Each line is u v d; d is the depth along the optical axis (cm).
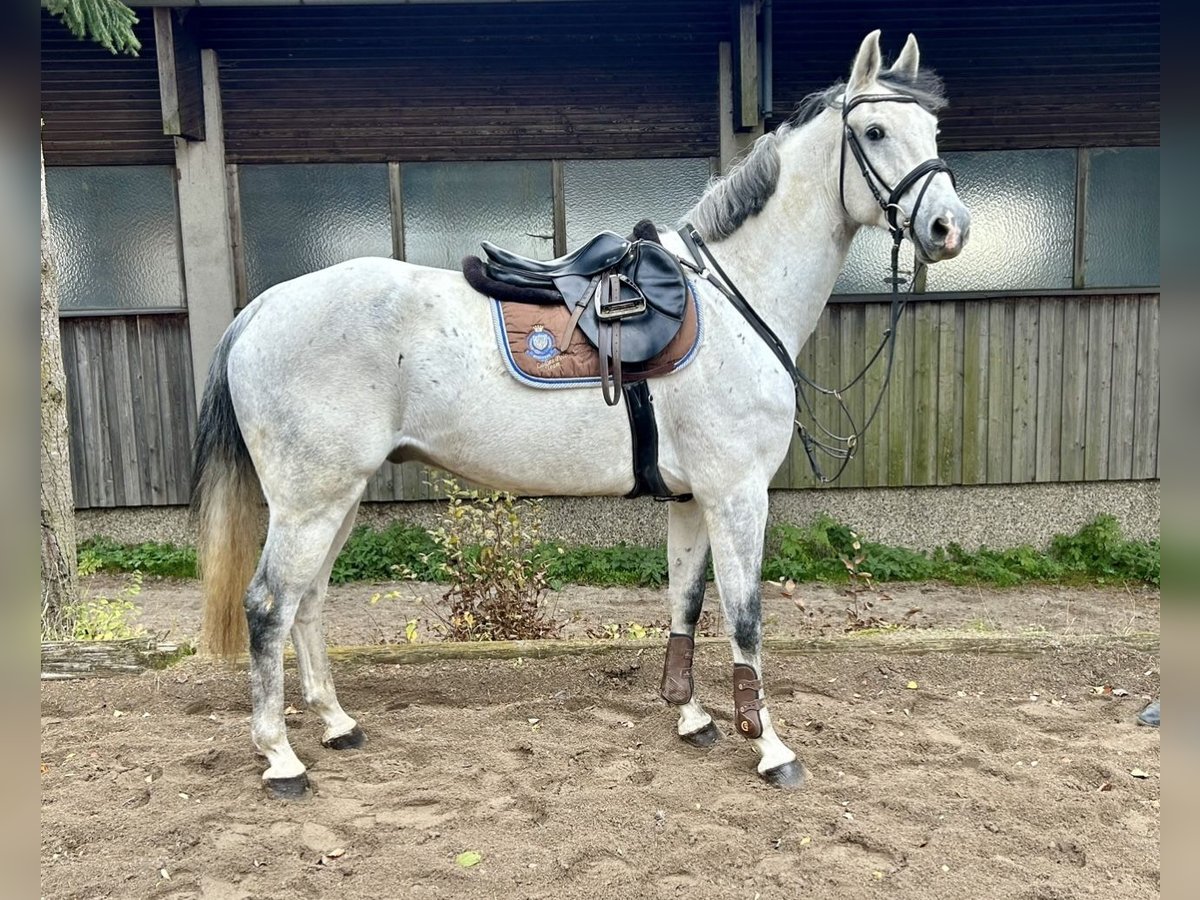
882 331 552
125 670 324
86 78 519
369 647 343
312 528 231
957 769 259
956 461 565
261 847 216
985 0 527
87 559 529
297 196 536
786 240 251
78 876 203
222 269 534
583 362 233
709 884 203
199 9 500
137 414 550
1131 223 554
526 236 549
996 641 342
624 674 327
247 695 308
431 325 233
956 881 203
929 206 224
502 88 532
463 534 400
